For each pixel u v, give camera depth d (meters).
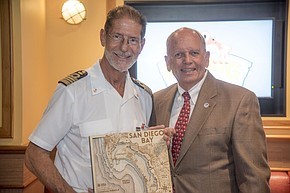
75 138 1.55
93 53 3.11
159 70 3.11
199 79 1.81
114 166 1.44
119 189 1.44
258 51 3.02
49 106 1.55
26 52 2.73
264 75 3.02
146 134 1.50
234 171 1.69
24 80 2.70
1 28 2.62
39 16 3.00
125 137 1.48
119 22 1.50
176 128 1.80
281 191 2.65
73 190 1.46
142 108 1.77
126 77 1.69
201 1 3.03
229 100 1.73
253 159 1.62
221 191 1.67
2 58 2.63
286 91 2.99
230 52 3.05
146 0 3.09
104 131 1.54
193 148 1.70
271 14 3.00
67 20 3.06
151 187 1.46
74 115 1.54
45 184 1.46
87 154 1.52
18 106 2.67
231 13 3.04
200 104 1.76
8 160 2.63
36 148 1.50
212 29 3.06
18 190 2.64
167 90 1.99
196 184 1.68
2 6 2.61
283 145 2.85
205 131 1.70
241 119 1.67
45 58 3.12
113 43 1.51
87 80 1.59
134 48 1.52
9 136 2.66
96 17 3.09
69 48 3.13
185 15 3.09
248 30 3.02
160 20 3.11
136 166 1.46
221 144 1.68
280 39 2.99
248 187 1.59
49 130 1.50
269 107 3.03
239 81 3.05
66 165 1.56
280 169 2.82
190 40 1.76
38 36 2.98
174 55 1.79
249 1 2.99
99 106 1.56
